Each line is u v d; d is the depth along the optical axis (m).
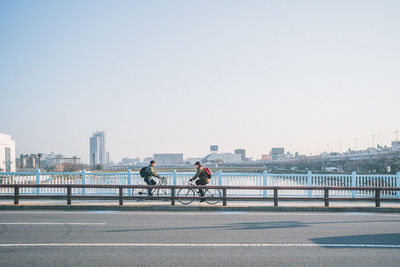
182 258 7.53
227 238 9.47
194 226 11.26
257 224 11.70
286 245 8.72
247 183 19.22
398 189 15.78
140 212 14.71
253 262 7.27
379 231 10.55
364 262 7.30
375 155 114.44
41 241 9.02
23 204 15.86
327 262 7.30
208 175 17.06
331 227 11.20
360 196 18.45
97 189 19.12
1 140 68.62
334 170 144.38
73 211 14.95
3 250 8.12
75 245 8.62
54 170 121.06
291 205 16.14
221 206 15.57
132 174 19.67
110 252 7.99
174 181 19.47
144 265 7.03
